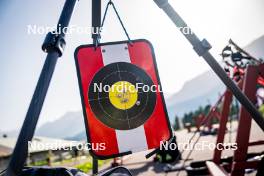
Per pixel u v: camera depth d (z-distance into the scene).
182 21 1.47
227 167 5.23
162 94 1.53
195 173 5.48
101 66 1.53
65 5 1.08
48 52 0.95
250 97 3.40
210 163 5.14
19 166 0.75
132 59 1.55
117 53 1.55
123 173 1.39
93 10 1.57
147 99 1.51
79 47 1.54
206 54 1.47
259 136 9.08
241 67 3.12
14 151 0.76
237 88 1.52
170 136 1.49
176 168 6.33
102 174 1.35
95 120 1.47
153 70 1.55
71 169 1.34
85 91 1.49
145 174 6.47
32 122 0.79
